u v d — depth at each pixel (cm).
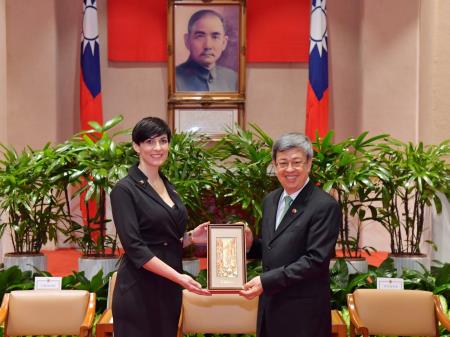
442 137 691
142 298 308
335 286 479
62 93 945
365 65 901
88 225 541
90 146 535
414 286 497
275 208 322
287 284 296
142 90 960
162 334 311
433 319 388
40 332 382
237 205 564
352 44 949
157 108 962
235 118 948
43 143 909
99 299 464
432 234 632
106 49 959
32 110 909
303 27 957
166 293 313
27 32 908
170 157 536
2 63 673
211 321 400
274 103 963
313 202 305
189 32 945
